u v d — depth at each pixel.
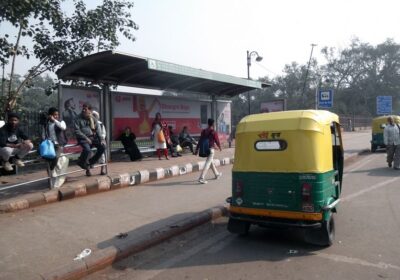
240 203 6.18
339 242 6.12
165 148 14.83
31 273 4.66
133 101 14.98
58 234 6.17
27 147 8.59
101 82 12.98
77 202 8.38
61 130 8.94
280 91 66.00
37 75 14.91
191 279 4.88
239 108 54.69
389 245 5.93
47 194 8.15
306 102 62.53
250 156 6.12
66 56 14.76
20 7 11.30
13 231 6.30
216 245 6.19
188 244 6.29
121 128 14.48
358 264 5.20
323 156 5.80
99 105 13.16
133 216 7.31
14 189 8.68
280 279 4.78
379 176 12.66
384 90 69.12
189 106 17.83
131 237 6.04
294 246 6.02
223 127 20.05
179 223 6.82
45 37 14.45
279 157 5.87
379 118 21.52
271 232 6.82
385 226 6.94
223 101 19.86
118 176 10.12
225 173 13.07
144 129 15.45
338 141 7.09
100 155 10.07
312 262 5.32
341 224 7.12
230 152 17.88
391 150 14.42
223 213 8.05
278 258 5.52
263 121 6.14
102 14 14.93
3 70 13.20
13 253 5.34
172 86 16.20
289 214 5.75
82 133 9.62
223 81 15.80
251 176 6.09
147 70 13.09
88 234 6.19
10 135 8.46
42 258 5.15
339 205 8.61
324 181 5.73
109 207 8.01
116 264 5.42
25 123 12.08
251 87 18.52
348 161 17.56
